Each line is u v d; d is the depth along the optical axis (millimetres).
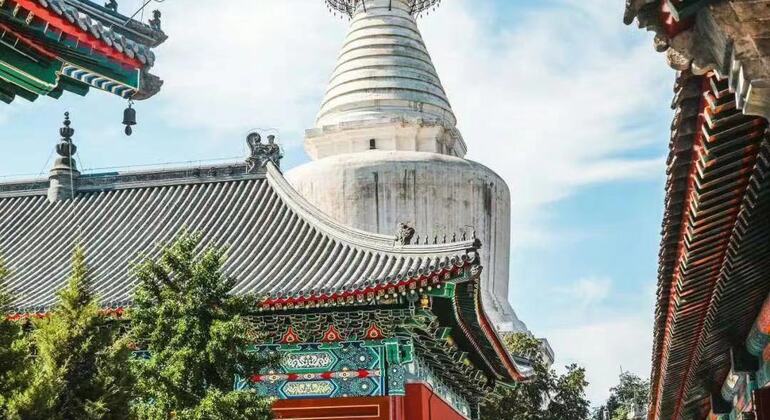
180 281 22578
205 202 37125
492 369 38062
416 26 69938
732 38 7145
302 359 28438
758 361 22156
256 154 38125
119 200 38438
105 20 15258
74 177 39438
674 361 24328
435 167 60562
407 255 29203
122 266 33625
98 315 20875
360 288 26562
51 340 20125
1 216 38594
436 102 66188
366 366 28094
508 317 60562
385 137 64688
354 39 68250
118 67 15109
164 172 38750
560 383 51656
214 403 20797
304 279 29719
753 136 10352
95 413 19625
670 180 11914
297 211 34344
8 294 23953
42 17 13859
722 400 29672
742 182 11922
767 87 7172
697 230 13391
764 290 18266
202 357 21469
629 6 7379
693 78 9102
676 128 10336
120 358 20672
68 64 15297
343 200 60062
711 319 19484
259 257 32250
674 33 7531
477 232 61094
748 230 14008
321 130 65062
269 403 21906
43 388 18984
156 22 16141
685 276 15859
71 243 35938
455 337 32406
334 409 27969
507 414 49406
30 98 16234
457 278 26156
